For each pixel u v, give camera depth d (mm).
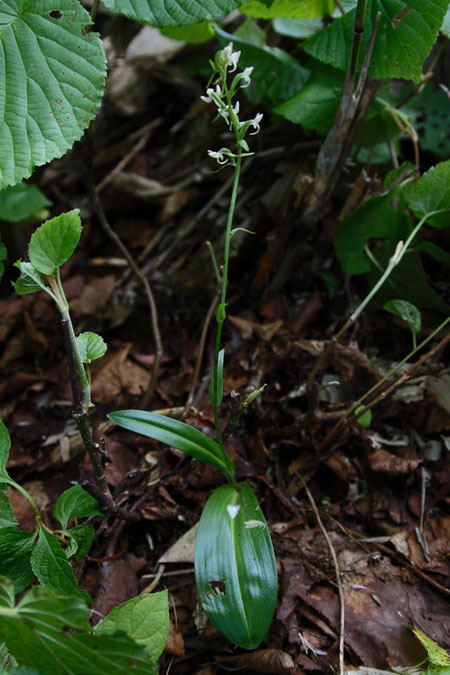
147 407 603
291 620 463
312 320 638
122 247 638
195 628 467
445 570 487
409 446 546
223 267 423
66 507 448
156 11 447
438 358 578
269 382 591
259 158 737
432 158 686
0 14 438
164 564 503
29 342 671
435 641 452
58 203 806
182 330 662
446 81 675
